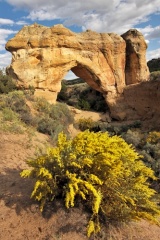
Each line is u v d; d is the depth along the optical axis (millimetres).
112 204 4285
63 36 24188
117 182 4336
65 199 4098
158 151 14031
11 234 4023
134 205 4250
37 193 4438
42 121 14133
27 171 4559
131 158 4961
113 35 28312
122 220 4164
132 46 28844
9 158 7359
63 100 34406
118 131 21688
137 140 16875
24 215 4426
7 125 10898
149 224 4844
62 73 24625
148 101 26188
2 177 5941
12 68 22828
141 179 4680
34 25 24703
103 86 27844
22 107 14781
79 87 41281
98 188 4324
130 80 29703
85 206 4398
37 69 23203
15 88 22172
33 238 3939
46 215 4340
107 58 27578
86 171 4492
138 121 24812
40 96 22047
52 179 4414
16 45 23516
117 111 28000
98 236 3939
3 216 4426
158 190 9570
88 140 4664
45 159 4648
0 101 14648
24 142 9547
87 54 26141
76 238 3887
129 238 4062
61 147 4781
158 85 25125
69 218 4211
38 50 23438
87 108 31328
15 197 4953
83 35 26484
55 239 3848
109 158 4281
